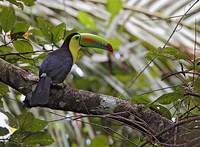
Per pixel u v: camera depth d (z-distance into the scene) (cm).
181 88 688
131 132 781
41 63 820
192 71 730
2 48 769
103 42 877
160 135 657
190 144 670
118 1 1070
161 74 1016
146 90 1016
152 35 1066
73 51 854
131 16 1093
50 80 732
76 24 1073
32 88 720
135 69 1041
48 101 714
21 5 769
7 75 721
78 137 991
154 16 1090
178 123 638
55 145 948
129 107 708
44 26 758
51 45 794
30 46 765
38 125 695
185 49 1014
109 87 1102
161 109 711
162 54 712
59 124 967
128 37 1079
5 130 696
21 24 748
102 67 1101
